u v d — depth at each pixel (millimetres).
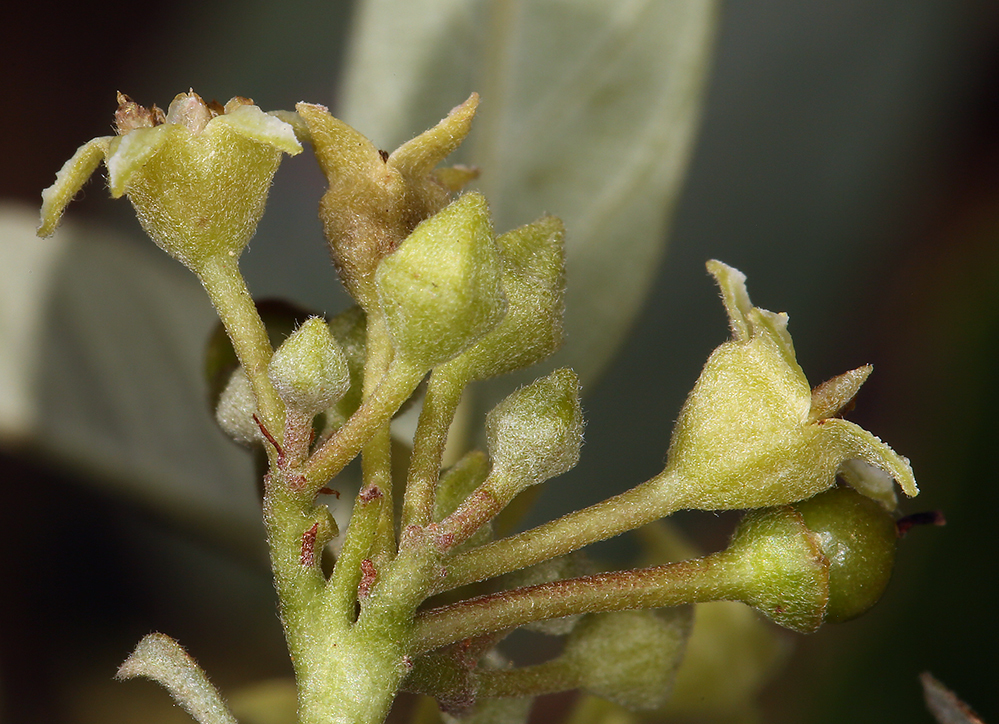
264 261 108
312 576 62
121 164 62
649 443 104
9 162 106
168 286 85
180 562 101
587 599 63
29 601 100
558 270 65
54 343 83
